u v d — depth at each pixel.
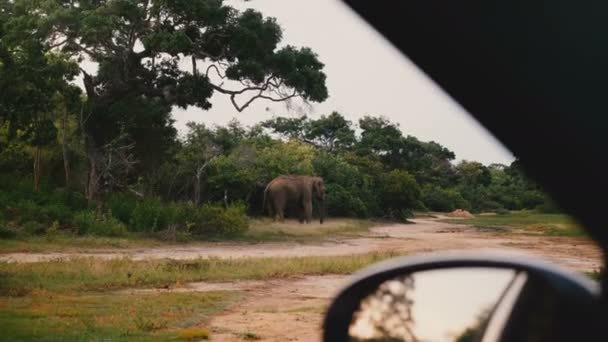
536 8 1.94
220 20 35.12
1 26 32.16
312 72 37.00
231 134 55.69
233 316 11.85
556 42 1.92
